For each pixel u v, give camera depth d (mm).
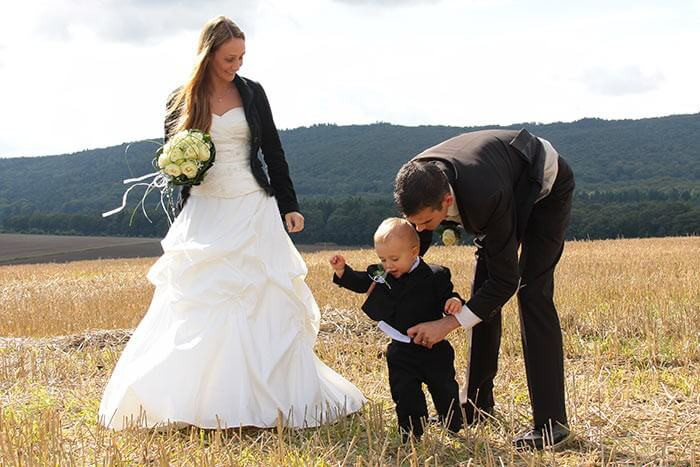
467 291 12641
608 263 17562
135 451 4684
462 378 6648
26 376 7035
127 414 5191
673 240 31172
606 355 7512
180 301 5316
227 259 5363
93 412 5680
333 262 5066
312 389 5410
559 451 4758
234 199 5496
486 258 4523
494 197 4172
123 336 9305
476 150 4359
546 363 4816
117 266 30219
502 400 5980
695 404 5656
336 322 9594
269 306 5418
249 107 5570
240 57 5410
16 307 14805
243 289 5297
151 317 5555
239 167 5535
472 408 5375
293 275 5574
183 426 5078
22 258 51062
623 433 5062
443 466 4484
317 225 59188
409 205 4090
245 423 5066
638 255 20609
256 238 5477
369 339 8719
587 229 53031
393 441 4941
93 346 8734
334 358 7516
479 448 4750
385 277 4977
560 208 4723
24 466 4164
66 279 23203
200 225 5488
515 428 5184
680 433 4996
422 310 4930
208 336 5191
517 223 4461
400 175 4172
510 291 4512
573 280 13523
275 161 5859
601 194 76312
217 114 5512
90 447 4824
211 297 5281
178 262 5453
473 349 5281
